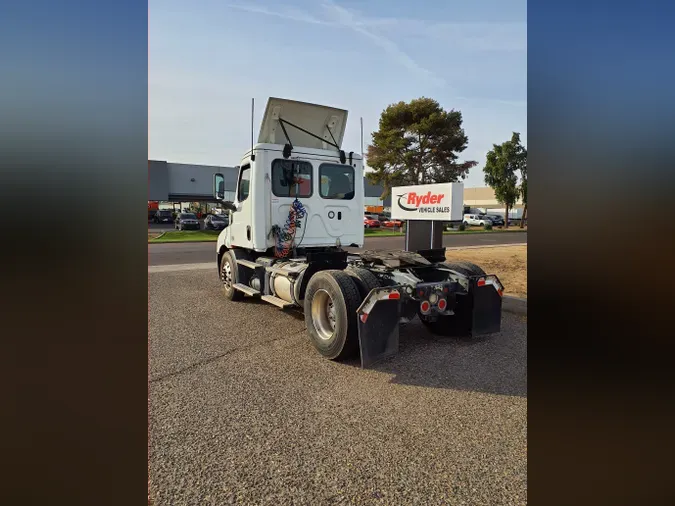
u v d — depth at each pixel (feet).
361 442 9.25
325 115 21.48
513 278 29.89
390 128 127.24
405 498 7.45
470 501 7.38
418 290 14.92
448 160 125.80
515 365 14.05
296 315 20.97
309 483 7.85
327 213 21.27
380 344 13.43
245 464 8.42
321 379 12.83
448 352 15.40
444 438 9.44
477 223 140.46
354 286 14.33
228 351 15.39
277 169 20.10
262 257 22.11
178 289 27.96
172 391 11.88
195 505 7.23
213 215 102.32
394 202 34.45
